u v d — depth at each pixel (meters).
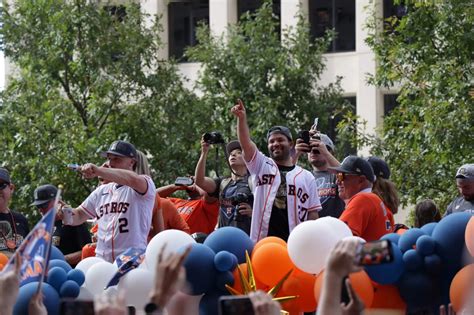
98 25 29.00
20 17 29.38
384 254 6.46
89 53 28.92
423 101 23.97
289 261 10.07
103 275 10.69
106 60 28.95
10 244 13.48
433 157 23.61
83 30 29.08
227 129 29.89
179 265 6.52
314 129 13.02
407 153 24.06
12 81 29.53
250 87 30.50
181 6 38.09
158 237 10.07
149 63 29.81
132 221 12.08
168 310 9.44
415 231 9.58
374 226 11.02
